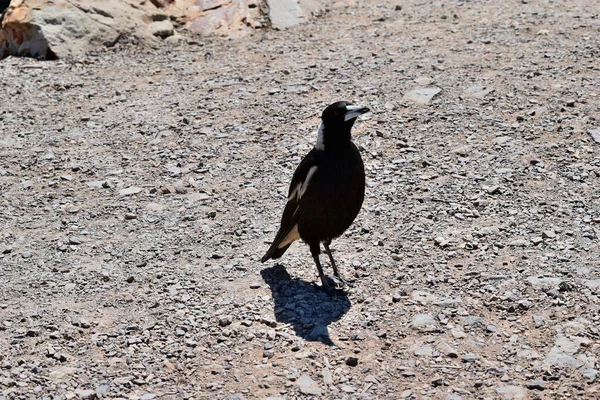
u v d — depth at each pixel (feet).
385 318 32.63
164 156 49.29
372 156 46.96
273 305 33.94
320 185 32.86
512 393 28.07
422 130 49.65
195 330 32.48
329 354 30.55
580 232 38.09
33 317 33.81
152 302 34.55
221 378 29.58
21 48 66.44
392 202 41.96
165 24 70.23
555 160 45.11
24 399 28.78
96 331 32.73
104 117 55.52
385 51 63.26
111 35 67.51
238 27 70.69
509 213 40.14
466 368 29.50
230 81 59.82
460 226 39.24
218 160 48.29
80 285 36.29
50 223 42.39
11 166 49.21
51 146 51.65
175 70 63.21
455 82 55.83
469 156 46.16
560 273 34.76
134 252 39.06
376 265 36.52
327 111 32.37
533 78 55.62
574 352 29.89
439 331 31.55
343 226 34.17
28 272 37.65
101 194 45.37
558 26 65.72
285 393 28.55
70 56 65.77
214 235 40.29
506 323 31.91
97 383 29.53
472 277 34.96
